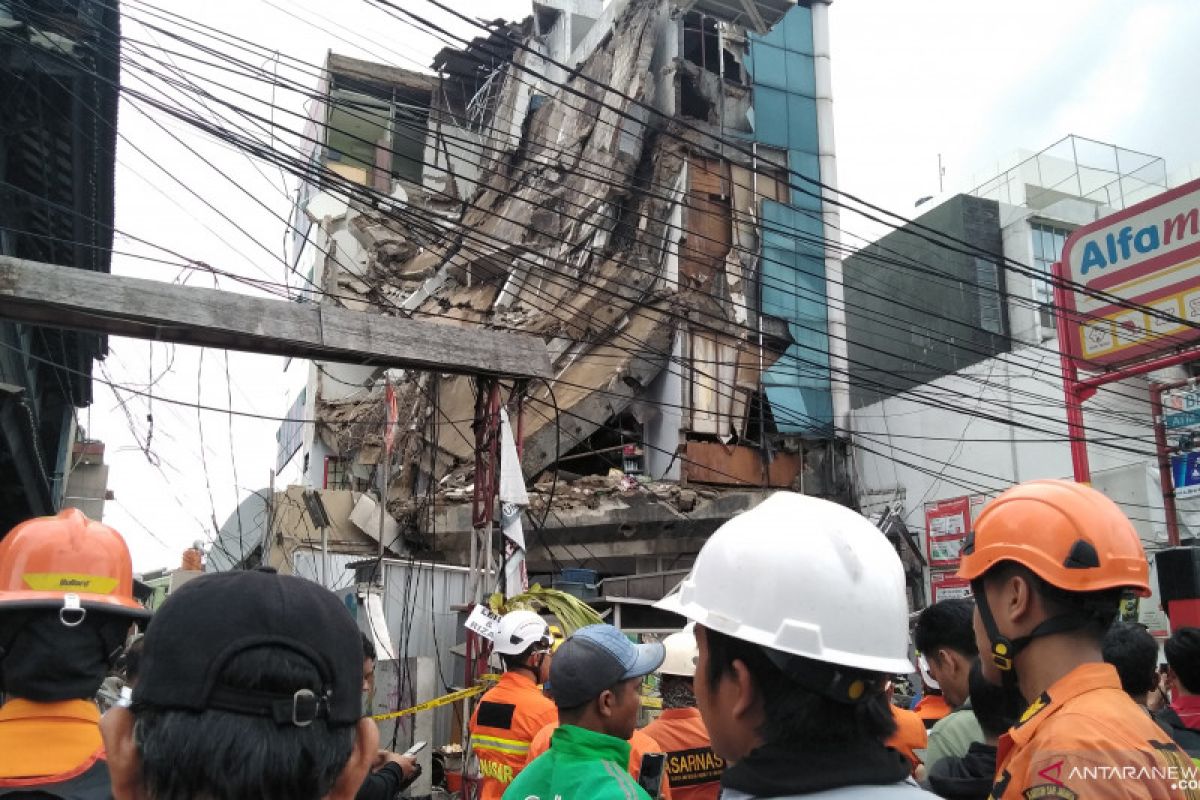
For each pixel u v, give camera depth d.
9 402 9.12
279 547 19.39
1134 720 2.02
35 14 8.75
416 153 33.31
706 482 21.36
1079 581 2.16
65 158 10.77
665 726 3.66
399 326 9.23
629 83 23.61
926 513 20.97
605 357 21.38
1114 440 19.27
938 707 4.12
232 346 8.59
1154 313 12.74
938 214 25.89
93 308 7.73
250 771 1.15
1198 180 14.86
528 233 24.39
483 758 4.29
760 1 24.19
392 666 10.58
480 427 10.39
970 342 24.19
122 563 2.52
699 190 23.34
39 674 2.19
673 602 1.91
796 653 1.62
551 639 4.65
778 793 1.57
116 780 1.28
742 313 22.75
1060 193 27.53
